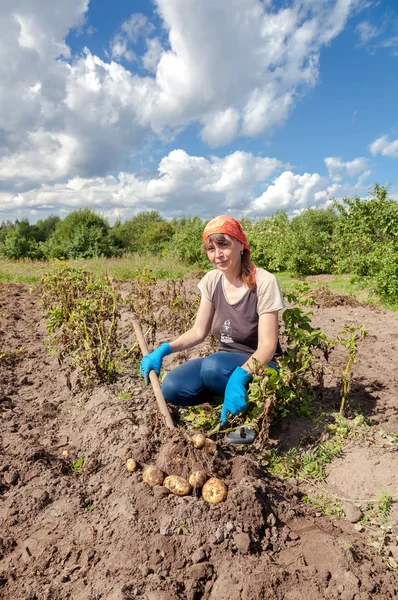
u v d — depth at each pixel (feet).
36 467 10.35
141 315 20.06
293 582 6.79
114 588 6.82
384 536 7.93
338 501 8.87
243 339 10.84
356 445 10.32
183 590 6.85
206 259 61.21
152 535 7.66
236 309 10.55
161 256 72.64
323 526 8.13
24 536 8.40
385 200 40.78
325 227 74.02
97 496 9.22
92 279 27.61
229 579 6.89
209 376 10.57
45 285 30.50
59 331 21.81
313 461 9.95
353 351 11.35
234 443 9.91
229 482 8.51
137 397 12.88
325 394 13.01
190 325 18.75
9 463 10.58
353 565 7.06
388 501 8.63
